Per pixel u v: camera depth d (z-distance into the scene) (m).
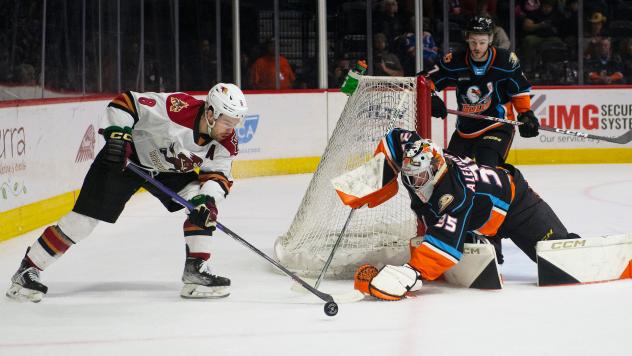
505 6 17.89
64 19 12.25
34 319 5.95
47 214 10.60
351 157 8.19
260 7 16.98
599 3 17.91
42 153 10.49
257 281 7.34
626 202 11.99
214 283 6.54
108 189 6.35
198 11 16.27
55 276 7.61
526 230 6.96
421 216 6.71
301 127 16.41
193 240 6.59
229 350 5.14
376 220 7.95
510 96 8.72
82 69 12.84
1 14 10.51
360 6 17.61
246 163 15.80
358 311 6.07
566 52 18.09
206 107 6.08
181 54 16.20
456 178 6.52
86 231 6.46
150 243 9.34
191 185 6.56
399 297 6.34
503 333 5.44
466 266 6.76
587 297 6.42
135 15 14.77
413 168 6.31
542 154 17.14
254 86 17.06
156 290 6.97
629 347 5.11
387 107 8.25
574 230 9.84
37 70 11.39
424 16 17.83
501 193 6.74
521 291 6.66
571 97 17.08
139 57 14.95
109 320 5.91
